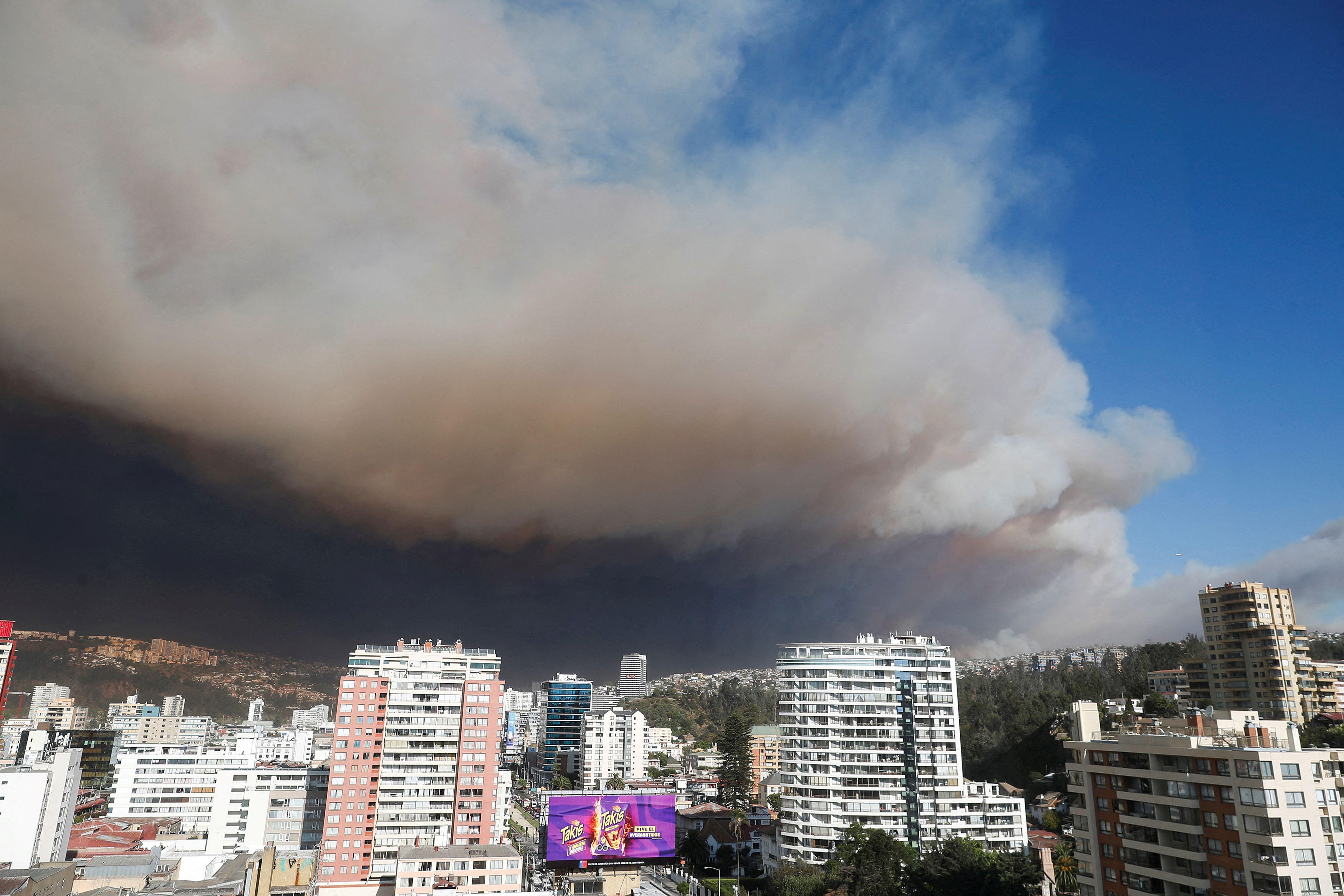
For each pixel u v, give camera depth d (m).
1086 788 95.06
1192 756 81.44
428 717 171.12
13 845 145.88
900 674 167.12
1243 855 75.12
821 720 164.75
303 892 167.50
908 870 126.94
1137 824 87.12
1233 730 86.00
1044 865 130.38
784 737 170.00
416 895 135.88
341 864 160.75
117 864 152.12
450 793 169.00
